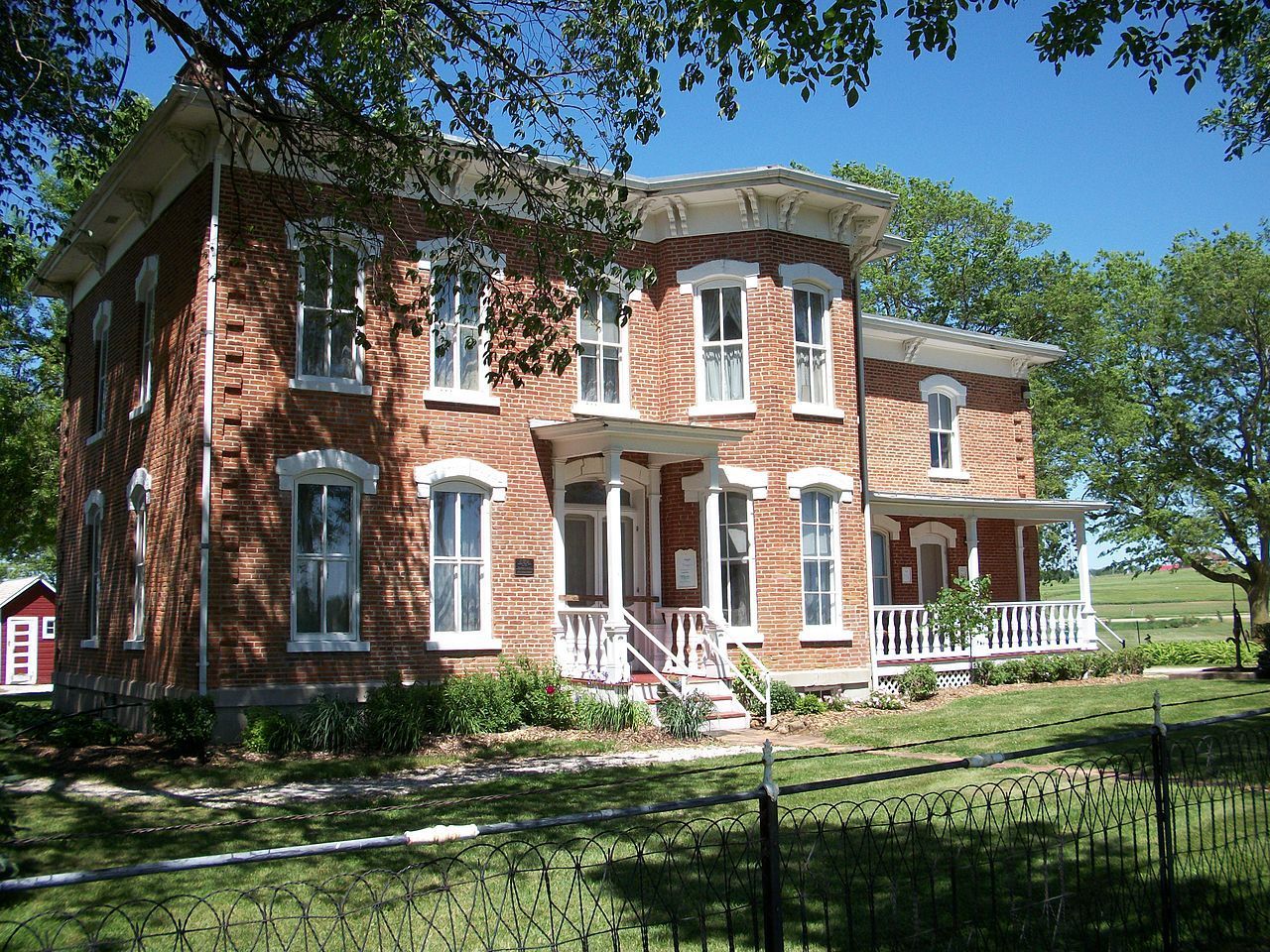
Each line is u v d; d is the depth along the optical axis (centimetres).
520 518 1792
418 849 902
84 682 1989
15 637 3834
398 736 1449
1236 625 2684
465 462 1744
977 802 1042
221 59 1208
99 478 2023
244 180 1606
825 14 944
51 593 3897
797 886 768
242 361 1575
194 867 392
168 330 1702
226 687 1503
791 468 1944
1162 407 3416
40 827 987
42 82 1427
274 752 1434
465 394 1762
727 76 1076
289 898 759
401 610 1659
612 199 1895
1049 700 1938
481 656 1727
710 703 1633
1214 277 3291
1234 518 3288
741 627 1916
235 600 1526
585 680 1708
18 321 3059
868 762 1309
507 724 1602
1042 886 759
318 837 943
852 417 2048
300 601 1592
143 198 1817
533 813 1026
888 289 4244
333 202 1623
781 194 1955
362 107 1323
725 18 956
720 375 1970
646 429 1716
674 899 737
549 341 1335
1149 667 2838
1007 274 4172
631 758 1381
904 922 685
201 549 1506
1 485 2942
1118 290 3934
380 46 1170
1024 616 2486
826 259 2041
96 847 917
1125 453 3525
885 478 2491
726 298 1980
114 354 1983
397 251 1723
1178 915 696
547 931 668
